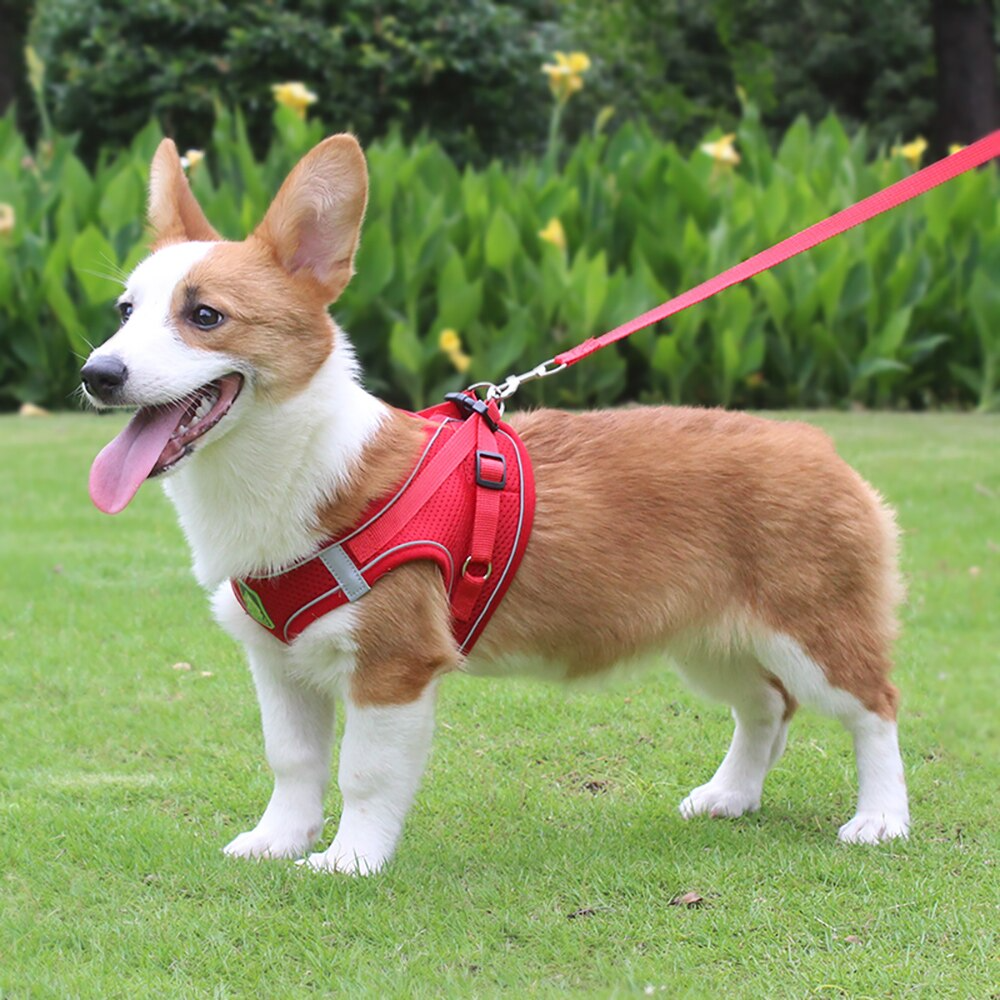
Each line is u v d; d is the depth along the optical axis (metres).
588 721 1.97
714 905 1.58
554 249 3.75
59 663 2.10
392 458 1.60
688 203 4.04
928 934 1.53
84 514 2.80
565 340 3.81
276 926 1.54
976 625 2.26
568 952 1.51
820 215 3.92
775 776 1.86
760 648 1.69
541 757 1.89
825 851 1.67
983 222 3.99
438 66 5.53
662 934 1.54
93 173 5.83
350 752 1.60
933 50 8.14
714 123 8.48
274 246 1.58
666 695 2.04
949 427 3.64
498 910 1.57
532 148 6.32
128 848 1.66
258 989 1.47
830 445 1.72
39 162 4.44
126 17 5.53
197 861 1.63
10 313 3.93
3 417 3.90
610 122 7.98
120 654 2.14
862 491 1.71
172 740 1.92
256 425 1.56
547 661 1.68
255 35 5.40
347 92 5.53
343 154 1.57
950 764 1.88
